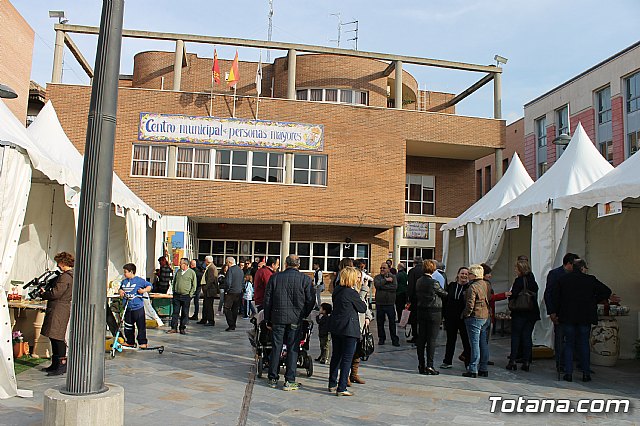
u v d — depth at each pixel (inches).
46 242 465.1
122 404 191.3
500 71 994.7
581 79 1259.8
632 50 1095.6
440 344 478.6
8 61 945.5
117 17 199.6
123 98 876.0
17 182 275.7
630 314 427.2
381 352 423.5
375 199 936.3
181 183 877.8
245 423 223.1
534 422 237.0
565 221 394.6
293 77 924.6
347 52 936.9
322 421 230.2
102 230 191.8
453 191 1112.8
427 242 1072.8
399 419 236.7
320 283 738.8
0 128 288.2
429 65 971.9
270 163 911.7
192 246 932.0
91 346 187.6
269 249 994.1
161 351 383.6
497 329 549.0
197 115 888.3
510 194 569.6
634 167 350.9
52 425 179.0
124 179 867.4
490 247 525.3
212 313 563.8
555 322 332.2
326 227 1003.3
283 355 315.3
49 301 303.3
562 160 463.8
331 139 928.3
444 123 975.0
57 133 448.5
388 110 952.9
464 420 237.5
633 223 451.5
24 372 303.7
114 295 402.9
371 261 1010.1
